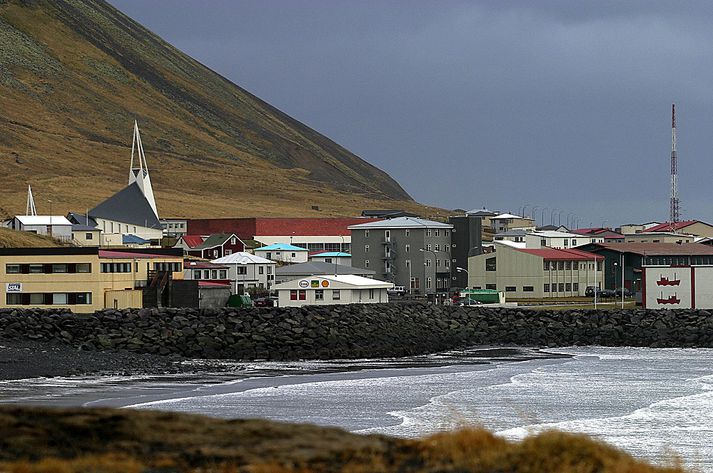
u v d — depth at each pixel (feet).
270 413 624.59
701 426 589.32
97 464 216.13
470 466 226.99
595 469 224.12
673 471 227.20
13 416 255.50
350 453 235.40
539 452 229.86
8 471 209.05
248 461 227.81
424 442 243.40
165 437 245.45
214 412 626.64
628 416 628.28
